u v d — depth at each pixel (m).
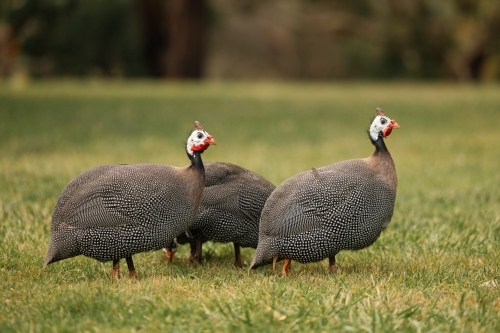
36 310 6.71
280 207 8.24
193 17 45.62
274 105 29.42
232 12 54.84
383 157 8.52
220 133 21.53
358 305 6.80
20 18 43.72
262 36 61.84
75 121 23.17
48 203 11.53
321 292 7.32
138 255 9.53
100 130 21.47
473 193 12.94
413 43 50.22
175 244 9.27
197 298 7.02
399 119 25.42
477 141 20.02
